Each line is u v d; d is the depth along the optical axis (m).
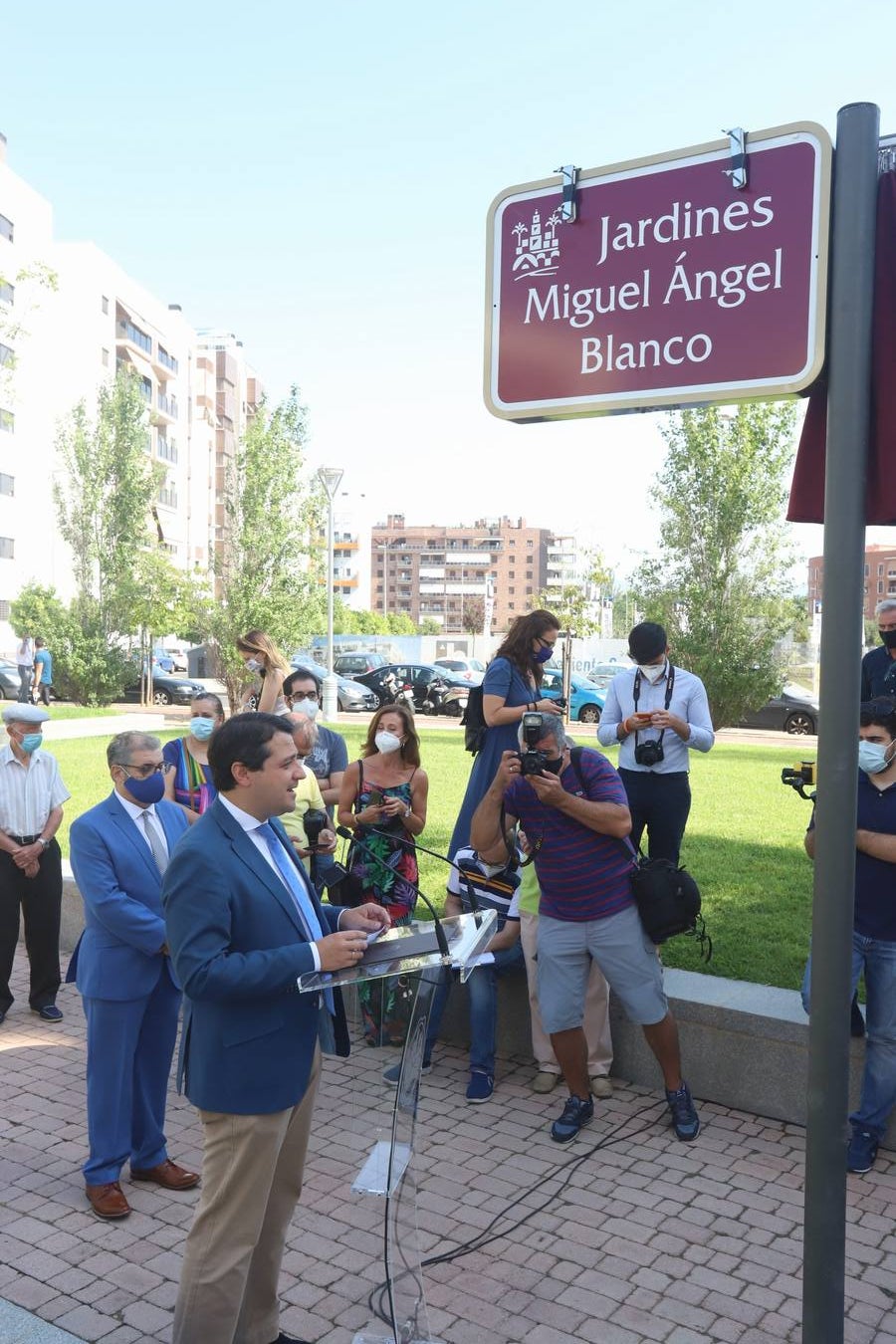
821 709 2.56
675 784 5.73
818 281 2.54
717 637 22.75
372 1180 3.17
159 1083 4.27
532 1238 3.90
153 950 4.00
